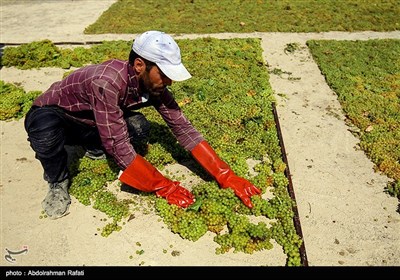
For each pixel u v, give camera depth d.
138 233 3.81
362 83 6.24
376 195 4.23
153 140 4.90
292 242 3.61
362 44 7.56
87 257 3.60
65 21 9.36
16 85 6.50
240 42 7.61
